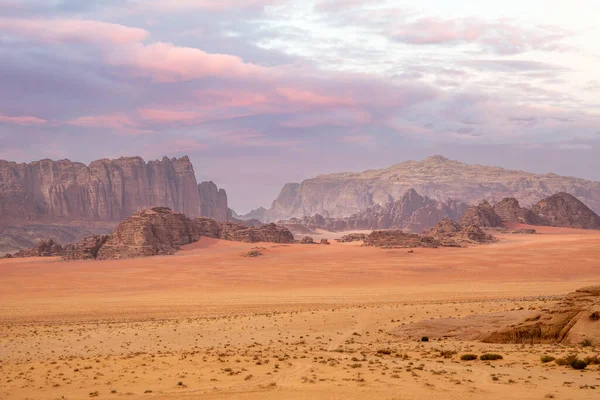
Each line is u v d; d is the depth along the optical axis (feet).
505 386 113.19
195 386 120.47
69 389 123.54
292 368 137.18
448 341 196.03
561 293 416.26
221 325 263.49
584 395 104.68
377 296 434.30
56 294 532.73
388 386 114.52
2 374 147.33
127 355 177.78
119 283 609.01
